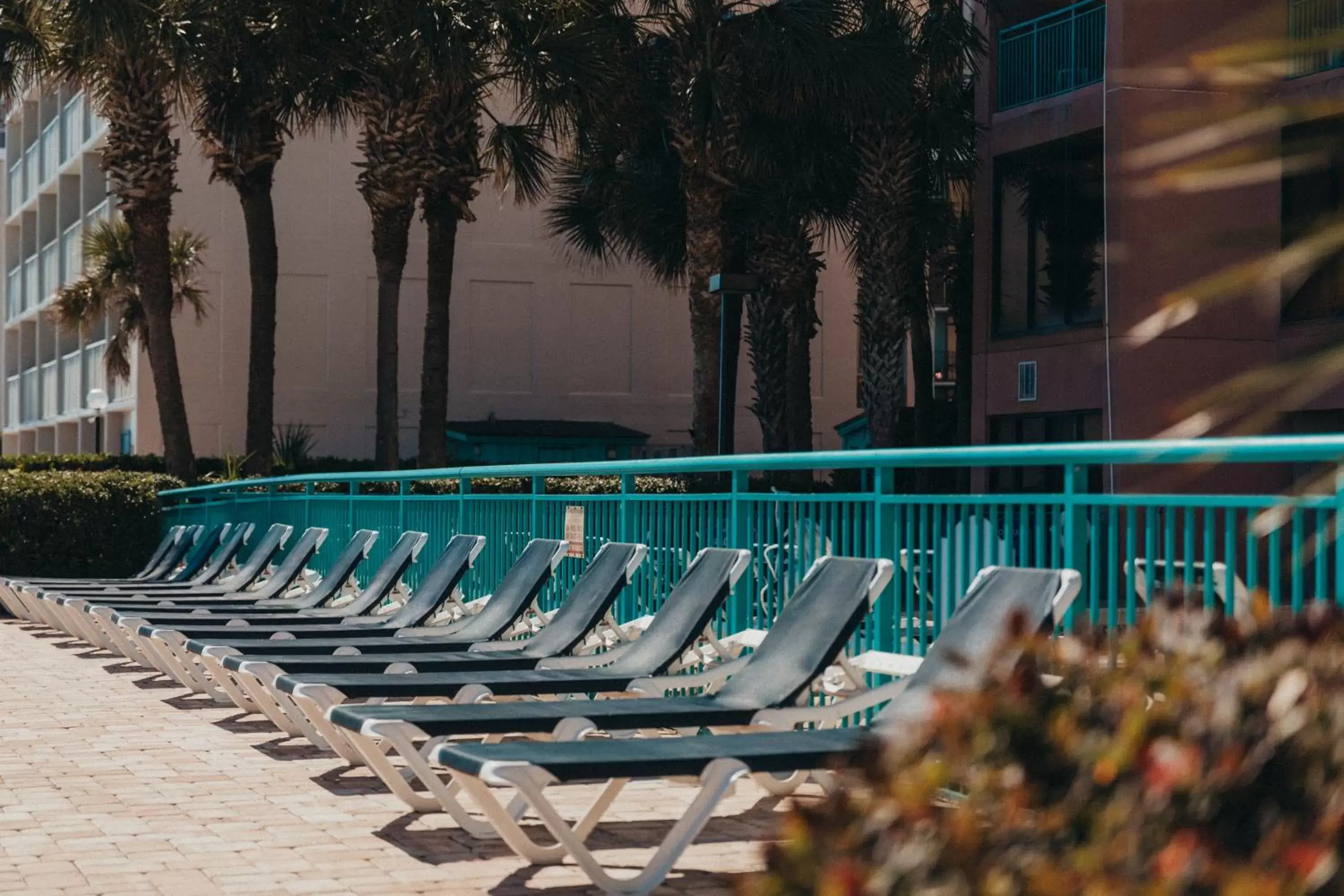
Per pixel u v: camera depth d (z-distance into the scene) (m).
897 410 21.27
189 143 30.02
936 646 5.21
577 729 5.41
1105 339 16.98
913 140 20.77
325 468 28.52
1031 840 1.92
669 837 4.67
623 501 8.88
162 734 8.04
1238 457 4.41
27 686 10.02
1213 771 1.92
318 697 6.52
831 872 1.83
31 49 21.52
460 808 5.62
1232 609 4.74
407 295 31.62
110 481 17.89
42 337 40.34
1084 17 19.81
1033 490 20.56
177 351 30.08
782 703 5.69
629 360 33.12
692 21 19.28
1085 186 19.55
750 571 7.52
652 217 23.27
